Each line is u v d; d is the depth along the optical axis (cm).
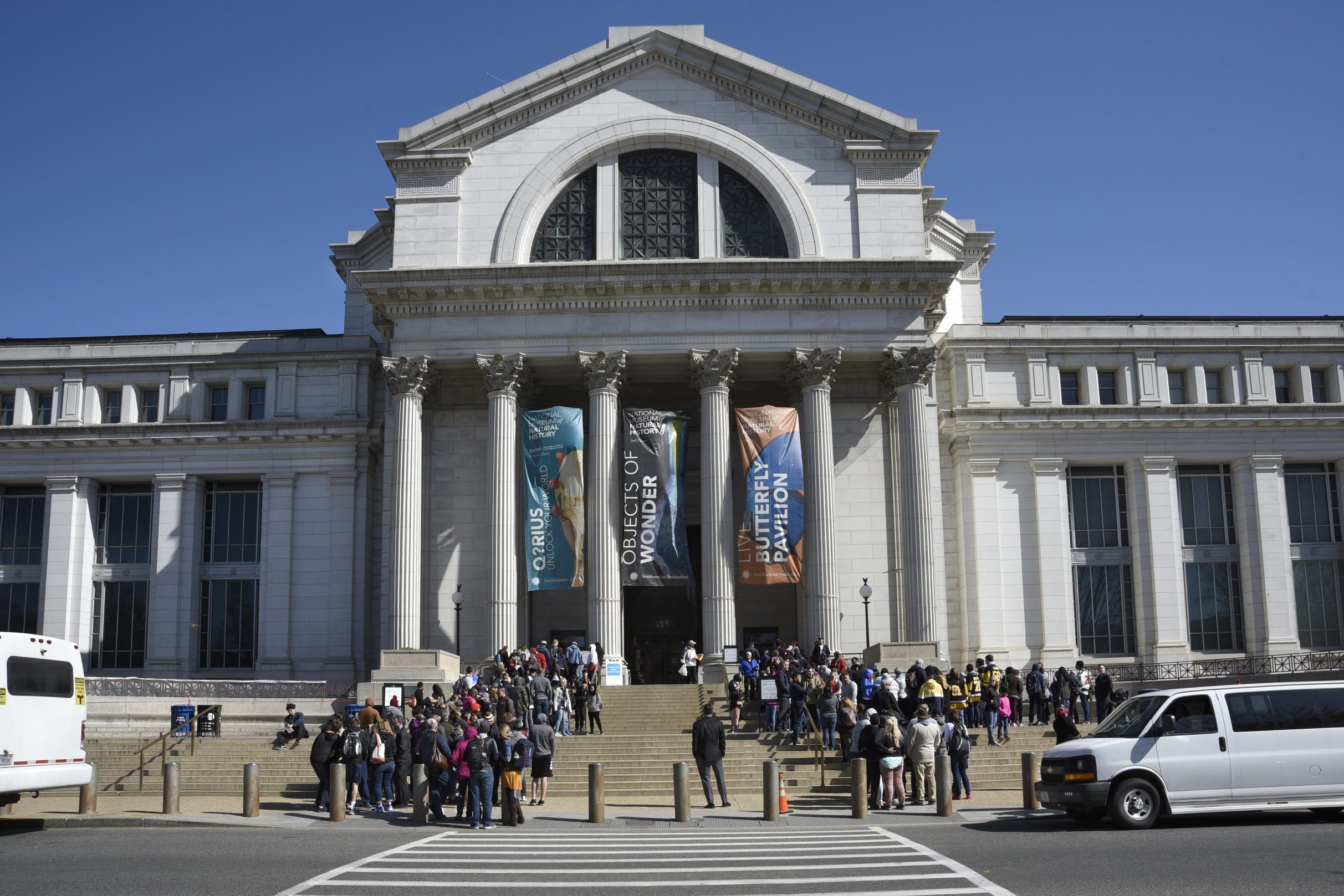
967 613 5381
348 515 5559
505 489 4909
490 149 5300
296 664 5447
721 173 5319
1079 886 1680
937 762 2809
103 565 5666
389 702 4384
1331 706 2430
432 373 5103
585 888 1744
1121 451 5550
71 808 3072
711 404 4966
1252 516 5538
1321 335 5691
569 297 5022
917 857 2041
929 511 4922
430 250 5188
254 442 5616
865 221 5200
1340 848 1992
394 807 3084
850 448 5250
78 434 5625
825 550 4869
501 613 4806
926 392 5025
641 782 3459
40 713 2642
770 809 2752
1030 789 2839
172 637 5469
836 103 5247
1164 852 1995
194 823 2692
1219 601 5544
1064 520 5484
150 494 5744
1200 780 2372
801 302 5034
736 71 5309
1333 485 5675
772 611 5384
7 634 2584
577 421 4903
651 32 5338
